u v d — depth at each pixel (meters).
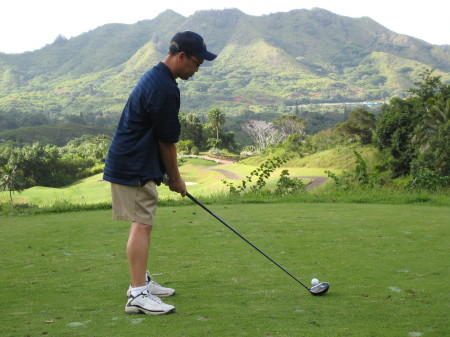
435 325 2.75
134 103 3.15
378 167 50.69
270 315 2.94
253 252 5.11
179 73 3.25
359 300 3.30
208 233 6.38
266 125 127.50
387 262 4.59
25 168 95.12
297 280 3.52
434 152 38.69
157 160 3.25
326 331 2.63
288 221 7.45
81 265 4.58
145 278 3.14
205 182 61.62
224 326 2.71
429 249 5.23
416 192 13.59
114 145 3.21
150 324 2.78
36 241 6.06
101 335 2.58
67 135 171.12
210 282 3.84
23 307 3.19
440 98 49.19
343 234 6.23
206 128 133.38
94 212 9.70
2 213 9.86
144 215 3.20
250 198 11.69
